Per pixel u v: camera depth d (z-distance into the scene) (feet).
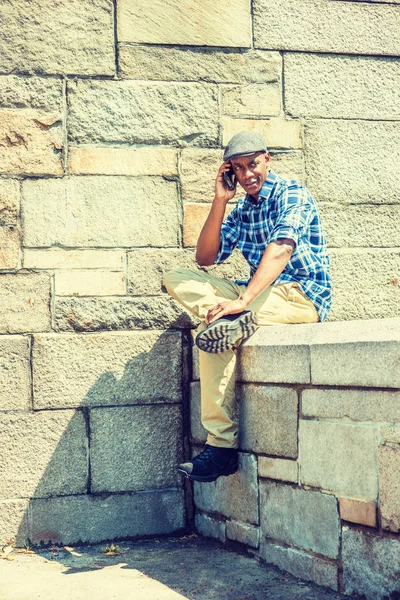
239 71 15.72
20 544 14.23
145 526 14.83
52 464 14.47
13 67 14.80
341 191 15.97
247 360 12.54
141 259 15.12
